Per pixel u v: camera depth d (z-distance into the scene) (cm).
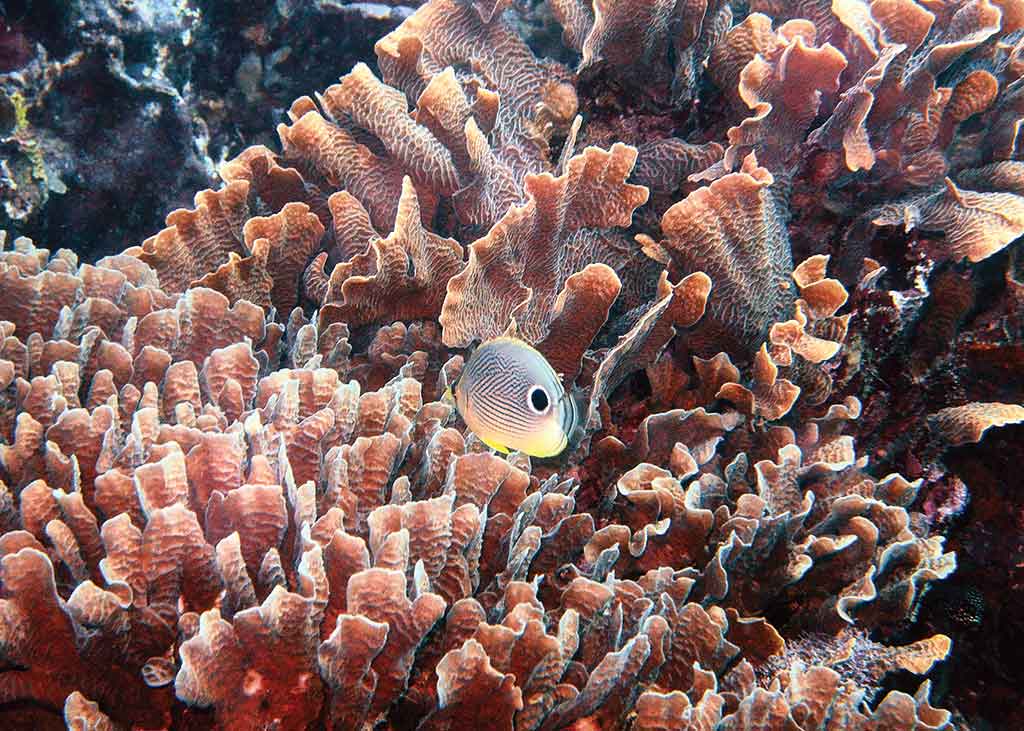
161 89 158
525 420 75
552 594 91
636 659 79
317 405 89
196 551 74
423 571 75
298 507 76
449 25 119
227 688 70
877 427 110
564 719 79
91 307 98
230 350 91
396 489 84
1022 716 104
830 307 102
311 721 73
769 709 79
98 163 161
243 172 117
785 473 97
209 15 169
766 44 111
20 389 85
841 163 111
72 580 75
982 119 115
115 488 77
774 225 107
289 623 70
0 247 104
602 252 112
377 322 109
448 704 73
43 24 146
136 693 74
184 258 114
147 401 85
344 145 112
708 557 94
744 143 108
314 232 113
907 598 95
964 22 108
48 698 72
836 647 92
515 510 88
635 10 110
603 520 101
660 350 104
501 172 112
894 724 81
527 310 104
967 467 106
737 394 102
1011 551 103
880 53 105
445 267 109
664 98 122
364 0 173
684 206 101
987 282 107
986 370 107
